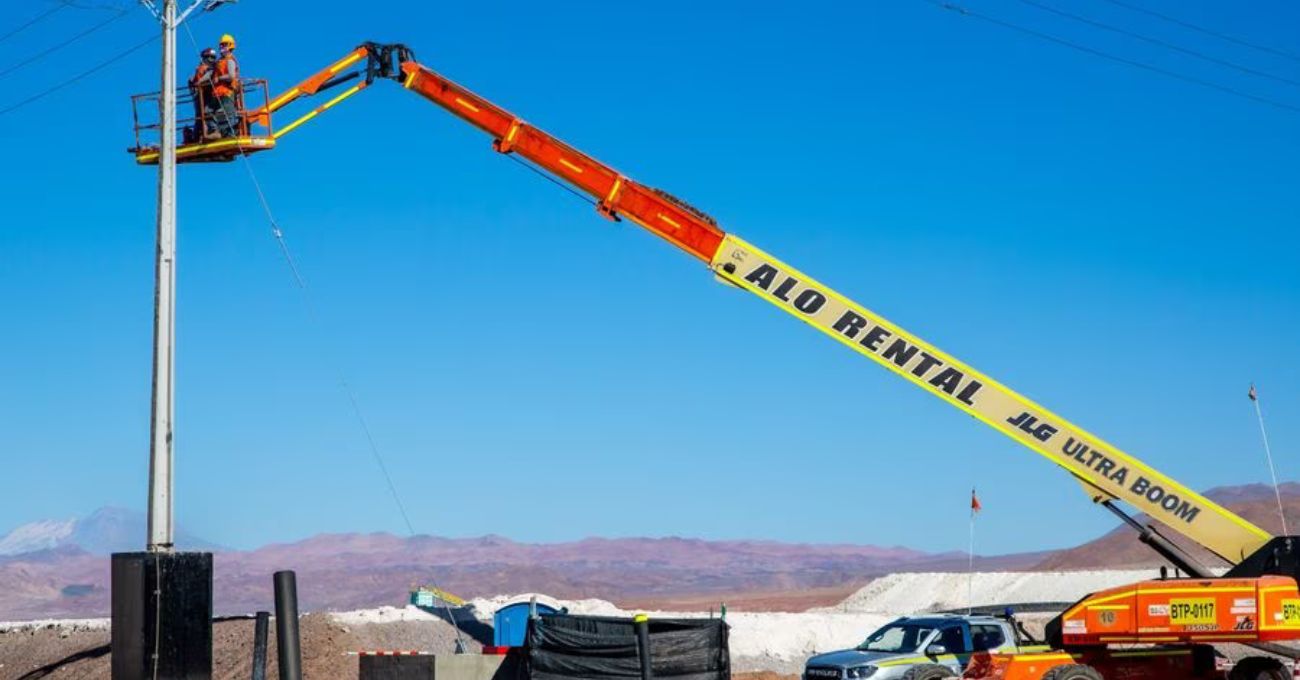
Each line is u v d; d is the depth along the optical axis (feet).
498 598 181.88
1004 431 97.60
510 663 112.68
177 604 82.74
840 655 99.86
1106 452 96.84
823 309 99.96
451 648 149.07
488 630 156.35
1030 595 251.39
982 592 263.08
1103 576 252.83
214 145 101.50
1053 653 92.02
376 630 152.87
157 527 85.56
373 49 105.70
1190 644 94.68
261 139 102.47
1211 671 95.30
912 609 265.95
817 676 98.68
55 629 189.98
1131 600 90.89
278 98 104.27
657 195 101.76
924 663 96.99
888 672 96.27
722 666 107.55
